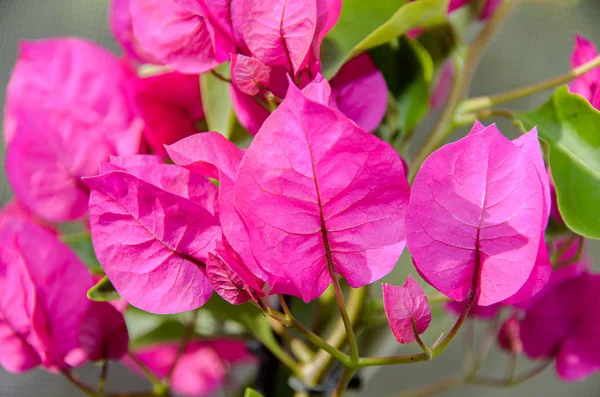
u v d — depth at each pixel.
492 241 0.25
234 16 0.27
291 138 0.23
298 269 0.25
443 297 0.32
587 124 0.30
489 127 0.24
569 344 0.33
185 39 0.28
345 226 0.25
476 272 0.25
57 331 0.30
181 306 0.26
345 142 0.23
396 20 0.29
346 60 0.29
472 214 0.24
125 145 0.32
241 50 0.27
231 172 0.25
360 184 0.24
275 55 0.26
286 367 0.34
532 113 0.31
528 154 0.24
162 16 0.28
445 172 0.24
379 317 0.32
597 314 0.33
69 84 0.33
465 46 0.33
